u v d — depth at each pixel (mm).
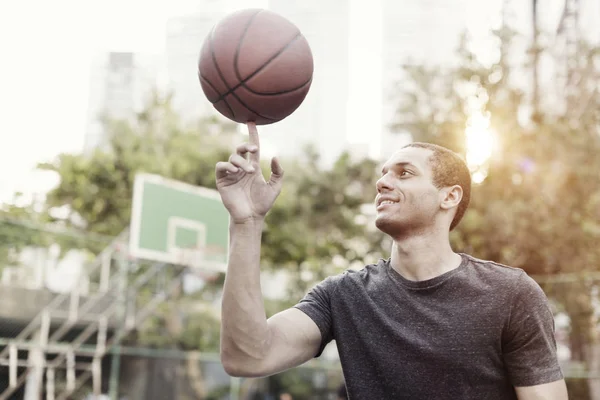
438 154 2518
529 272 13375
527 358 2250
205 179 18922
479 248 13430
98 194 18250
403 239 2463
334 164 19594
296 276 18672
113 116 20094
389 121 15898
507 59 13977
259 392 16328
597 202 12680
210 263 12945
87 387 12820
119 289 12766
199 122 20391
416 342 2264
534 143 13016
